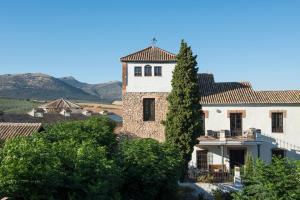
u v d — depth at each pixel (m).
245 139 35.72
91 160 13.98
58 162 12.52
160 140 36.88
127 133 36.91
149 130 37.00
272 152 36.38
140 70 37.38
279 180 12.45
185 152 31.72
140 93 37.22
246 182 13.56
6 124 29.23
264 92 38.19
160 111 37.03
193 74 32.47
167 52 38.41
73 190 13.05
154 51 38.53
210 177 31.45
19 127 28.83
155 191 19.80
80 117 52.88
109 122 31.47
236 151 36.72
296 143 36.25
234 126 36.72
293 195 12.07
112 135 23.73
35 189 11.73
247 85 39.91
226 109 36.69
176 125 31.92
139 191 19.52
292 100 36.16
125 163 19.25
